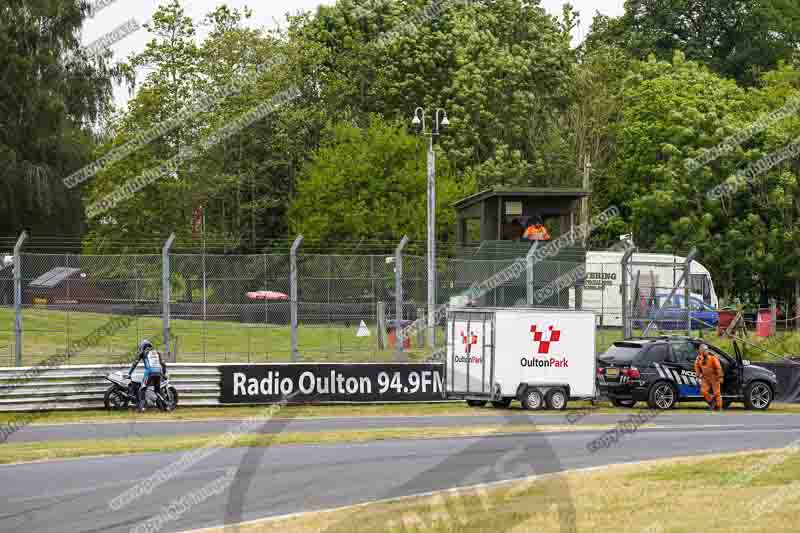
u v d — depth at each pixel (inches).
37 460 2041.1
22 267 3526.1
